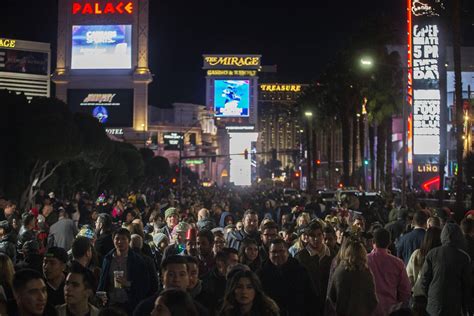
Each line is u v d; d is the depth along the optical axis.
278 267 10.07
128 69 146.50
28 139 49.00
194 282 9.26
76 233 17.61
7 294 9.30
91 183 67.38
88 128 63.16
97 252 13.34
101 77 146.25
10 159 49.78
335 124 85.50
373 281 9.64
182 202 42.25
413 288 11.31
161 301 6.15
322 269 11.51
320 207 27.31
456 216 23.77
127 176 86.31
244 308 7.62
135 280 10.80
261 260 11.93
